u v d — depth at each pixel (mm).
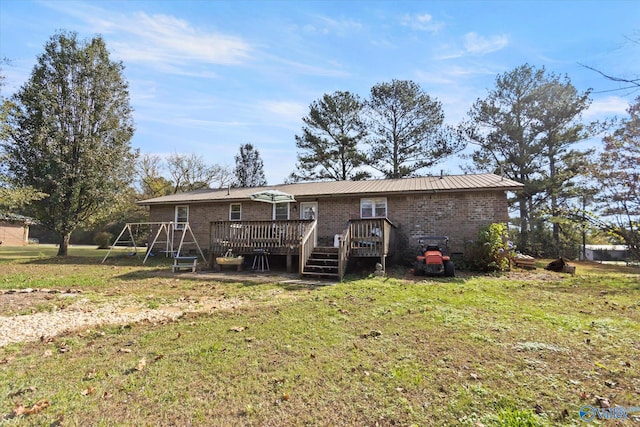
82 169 18594
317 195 14547
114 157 19484
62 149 18016
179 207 18094
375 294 7230
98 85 19500
